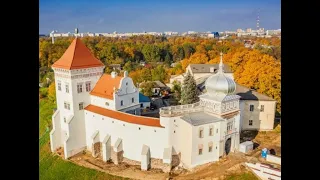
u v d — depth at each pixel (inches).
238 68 2372.0
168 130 1417.3
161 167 1445.6
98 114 1627.7
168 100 2326.5
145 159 1440.7
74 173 1560.0
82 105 1706.4
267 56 2269.9
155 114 1958.7
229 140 1502.2
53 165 1649.9
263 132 1715.1
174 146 1443.2
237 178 1323.8
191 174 1365.7
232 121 1485.0
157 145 1448.1
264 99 1726.1
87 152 1707.7
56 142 1754.4
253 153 1482.5
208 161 1422.2
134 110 1731.1
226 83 1446.9
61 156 1688.0
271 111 1729.8
